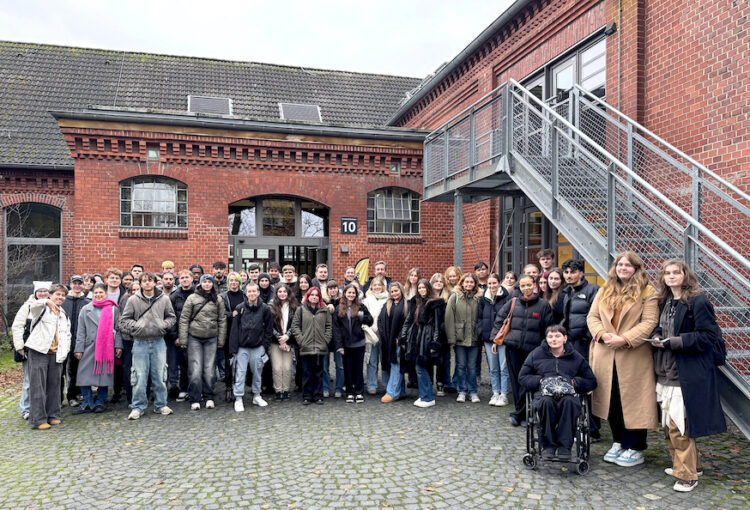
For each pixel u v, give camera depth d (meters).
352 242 13.25
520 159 7.93
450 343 7.12
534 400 4.71
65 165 13.20
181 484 4.44
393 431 5.84
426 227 13.83
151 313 6.60
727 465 4.70
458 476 4.54
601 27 8.97
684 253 5.02
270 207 13.09
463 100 13.99
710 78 6.99
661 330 4.38
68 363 7.25
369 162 13.34
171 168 12.08
